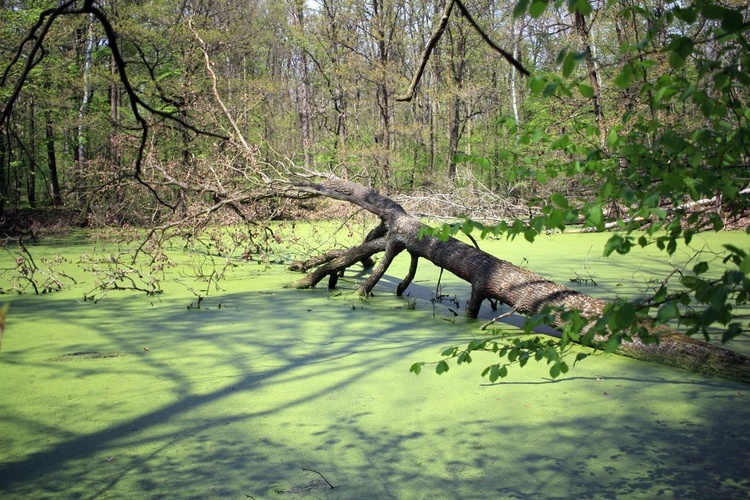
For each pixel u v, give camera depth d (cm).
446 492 321
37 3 1647
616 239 202
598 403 433
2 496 324
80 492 328
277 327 661
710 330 607
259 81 2041
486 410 426
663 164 234
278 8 2594
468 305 693
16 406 446
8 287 895
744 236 1207
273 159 1023
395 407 435
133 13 1894
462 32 2159
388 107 2522
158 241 870
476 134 2494
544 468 343
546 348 240
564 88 195
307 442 383
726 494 309
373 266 1073
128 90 219
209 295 835
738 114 219
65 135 1995
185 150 1098
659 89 204
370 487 328
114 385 488
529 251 1156
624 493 313
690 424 395
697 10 176
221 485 333
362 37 2438
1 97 1525
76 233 1517
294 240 1040
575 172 264
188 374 513
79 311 742
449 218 1127
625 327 198
